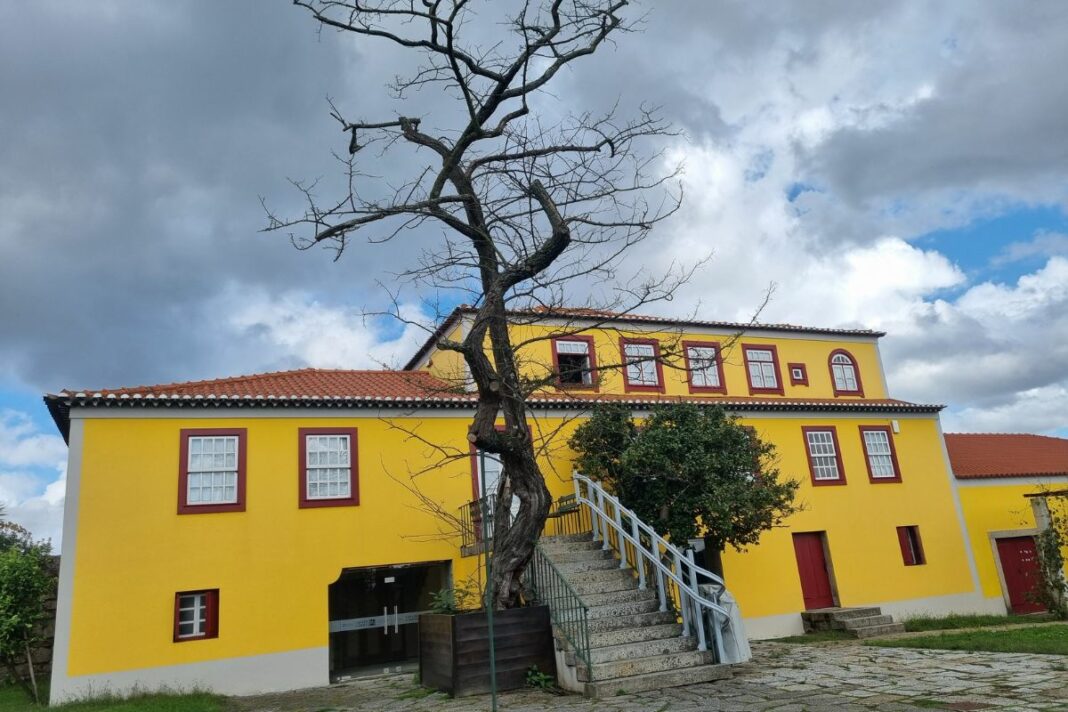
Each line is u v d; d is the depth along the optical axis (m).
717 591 10.84
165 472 13.72
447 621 10.48
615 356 18.80
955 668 9.99
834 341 21.92
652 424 15.78
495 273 11.11
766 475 16.30
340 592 18.22
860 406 20.33
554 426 16.95
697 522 15.63
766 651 13.87
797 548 18.59
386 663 16.98
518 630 10.51
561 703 9.18
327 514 14.66
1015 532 21.45
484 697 9.88
